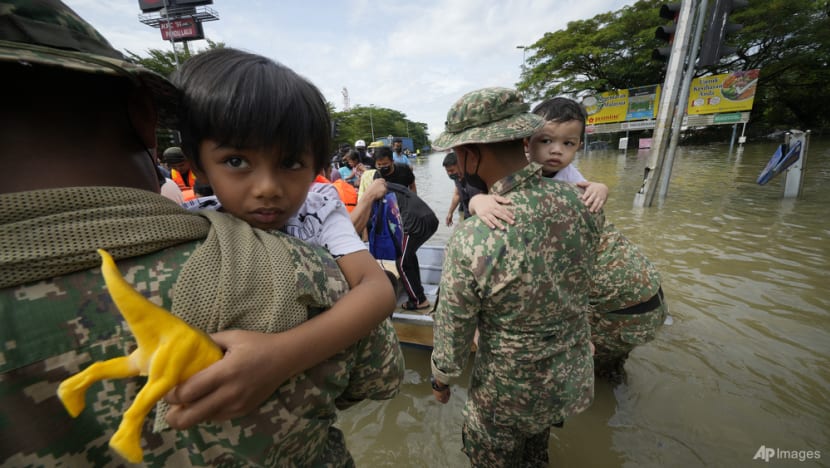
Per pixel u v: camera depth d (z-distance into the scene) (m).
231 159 0.64
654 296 2.11
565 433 2.20
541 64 28.19
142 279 0.47
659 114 6.71
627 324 2.11
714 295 3.51
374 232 3.11
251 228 0.62
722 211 6.31
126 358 0.41
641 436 2.14
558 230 1.25
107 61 0.47
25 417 0.42
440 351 1.40
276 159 0.65
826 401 2.26
